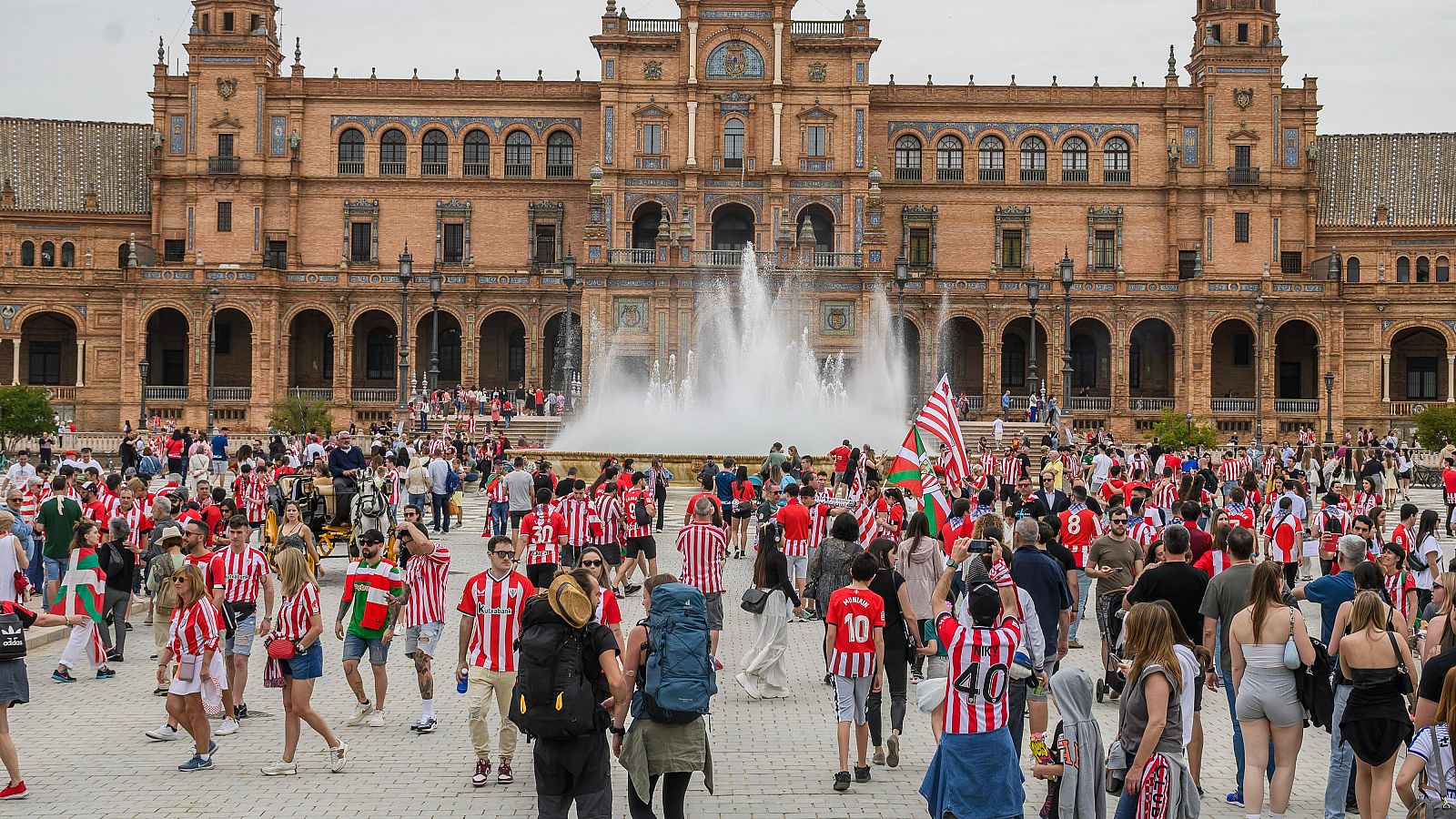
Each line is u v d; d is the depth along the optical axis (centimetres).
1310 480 5494
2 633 1656
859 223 9606
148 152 10650
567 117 10025
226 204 9881
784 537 3014
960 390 9956
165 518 2683
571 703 1402
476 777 1744
